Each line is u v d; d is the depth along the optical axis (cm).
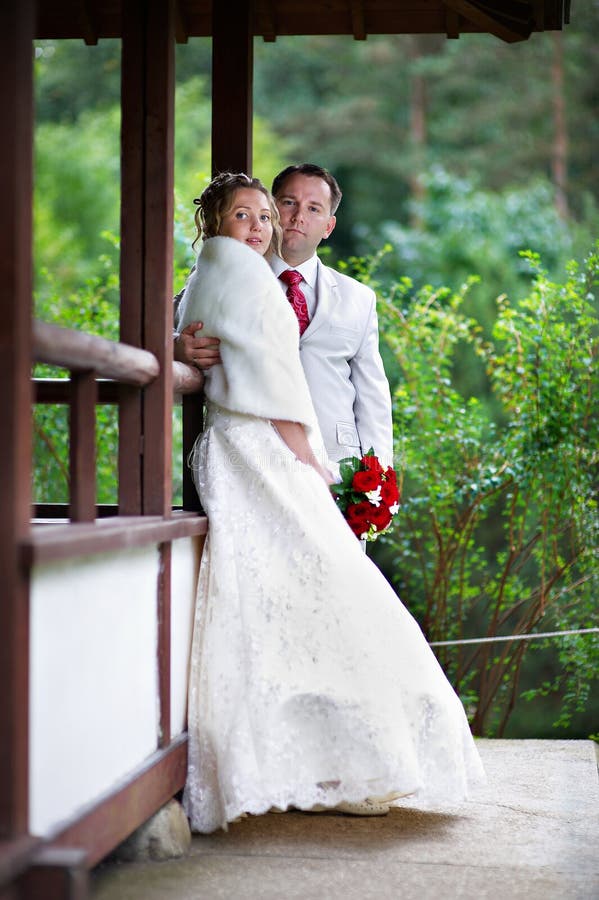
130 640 402
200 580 482
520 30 645
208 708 460
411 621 488
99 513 557
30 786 311
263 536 479
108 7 648
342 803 500
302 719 452
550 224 1839
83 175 2042
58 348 335
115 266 1945
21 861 287
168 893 393
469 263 1755
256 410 484
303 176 581
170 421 452
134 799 395
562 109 2303
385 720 455
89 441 374
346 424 586
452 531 877
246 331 489
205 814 457
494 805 523
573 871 423
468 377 1407
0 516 296
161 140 448
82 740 352
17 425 296
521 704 1073
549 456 815
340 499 550
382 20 666
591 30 2294
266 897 391
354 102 2423
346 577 477
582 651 837
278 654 460
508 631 996
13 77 297
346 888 401
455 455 857
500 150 2334
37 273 1902
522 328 839
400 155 2391
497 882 410
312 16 669
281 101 2466
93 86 2189
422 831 477
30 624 308
